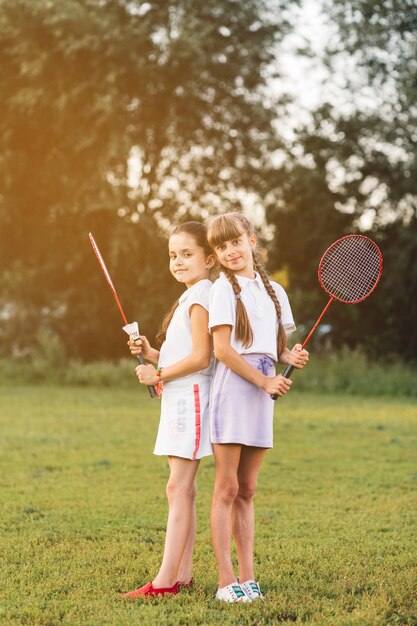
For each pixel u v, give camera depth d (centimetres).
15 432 1066
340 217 2027
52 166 2025
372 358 2066
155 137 2109
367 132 1936
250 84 2073
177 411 408
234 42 2011
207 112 2095
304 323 2106
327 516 605
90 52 1848
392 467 830
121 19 1916
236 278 409
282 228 2091
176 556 402
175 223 2150
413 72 1788
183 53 1839
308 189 2011
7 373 1961
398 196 1917
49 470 804
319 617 367
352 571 448
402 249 1938
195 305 412
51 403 1463
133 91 1927
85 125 1906
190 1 1941
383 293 2017
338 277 444
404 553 490
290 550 500
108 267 2041
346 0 1825
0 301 2189
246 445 403
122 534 539
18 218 2091
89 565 462
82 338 2156
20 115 1966
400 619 369
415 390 1702
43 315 2203
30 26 1831
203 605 386
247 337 401
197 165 2194
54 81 1878
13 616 371
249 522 409
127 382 1867
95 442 987
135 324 436
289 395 1675
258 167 2188
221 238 408
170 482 410
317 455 904
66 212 2053
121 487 710
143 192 2144
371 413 1346
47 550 493
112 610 378
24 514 598
